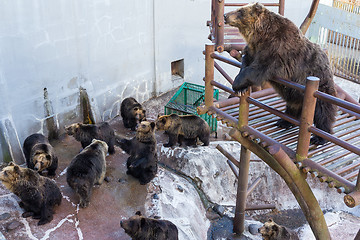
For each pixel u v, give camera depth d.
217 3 7.19
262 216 9.16
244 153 7.03
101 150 7.36
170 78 13.28
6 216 6.17
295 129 5.14
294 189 5.11
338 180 3.92
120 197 7.25
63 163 8.25
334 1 15.91
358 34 13.08
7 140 7.92
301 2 14.63
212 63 5.47
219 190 9.13
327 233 5.05
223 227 8.27
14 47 7.88
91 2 9.48
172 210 7.25
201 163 8.94
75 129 8.24
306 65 4.44
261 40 4.45
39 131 8.98
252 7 4.40
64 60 9.21
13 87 8.05
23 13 7.88
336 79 15.16
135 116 9.94
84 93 10.03
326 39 14.47
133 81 11.78
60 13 8.75
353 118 5.23
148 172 7.68
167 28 12.38
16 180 5.81
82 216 6.51
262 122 5.25
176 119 9.09
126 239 6.16
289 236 6.88
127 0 10.63
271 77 4.34
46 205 6.20
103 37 10.19
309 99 3.91
